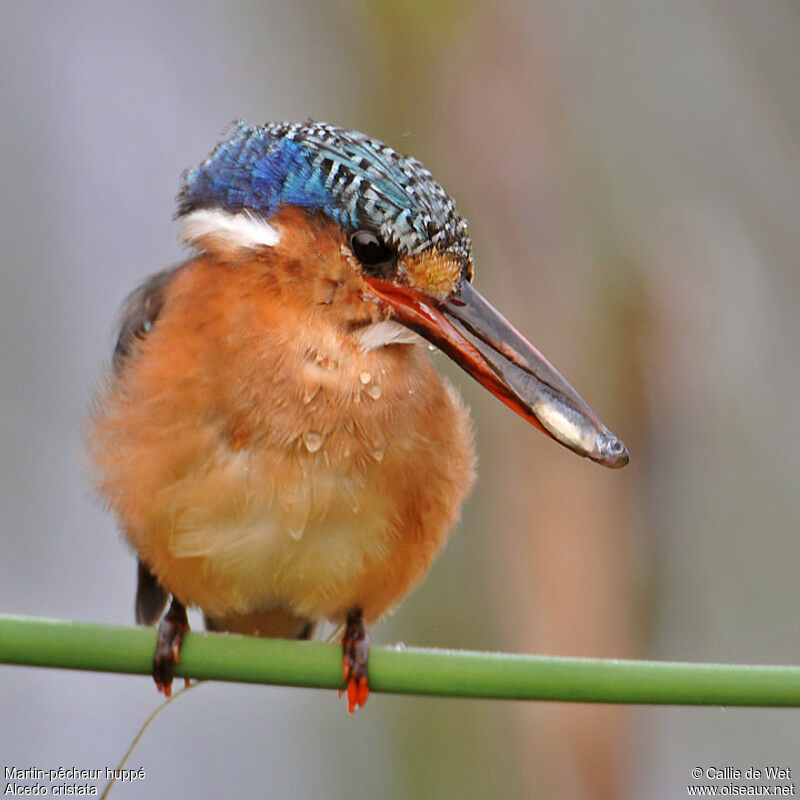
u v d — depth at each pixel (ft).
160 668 19.98
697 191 28.99
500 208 29.04
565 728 28.76
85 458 22.93
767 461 28.60
